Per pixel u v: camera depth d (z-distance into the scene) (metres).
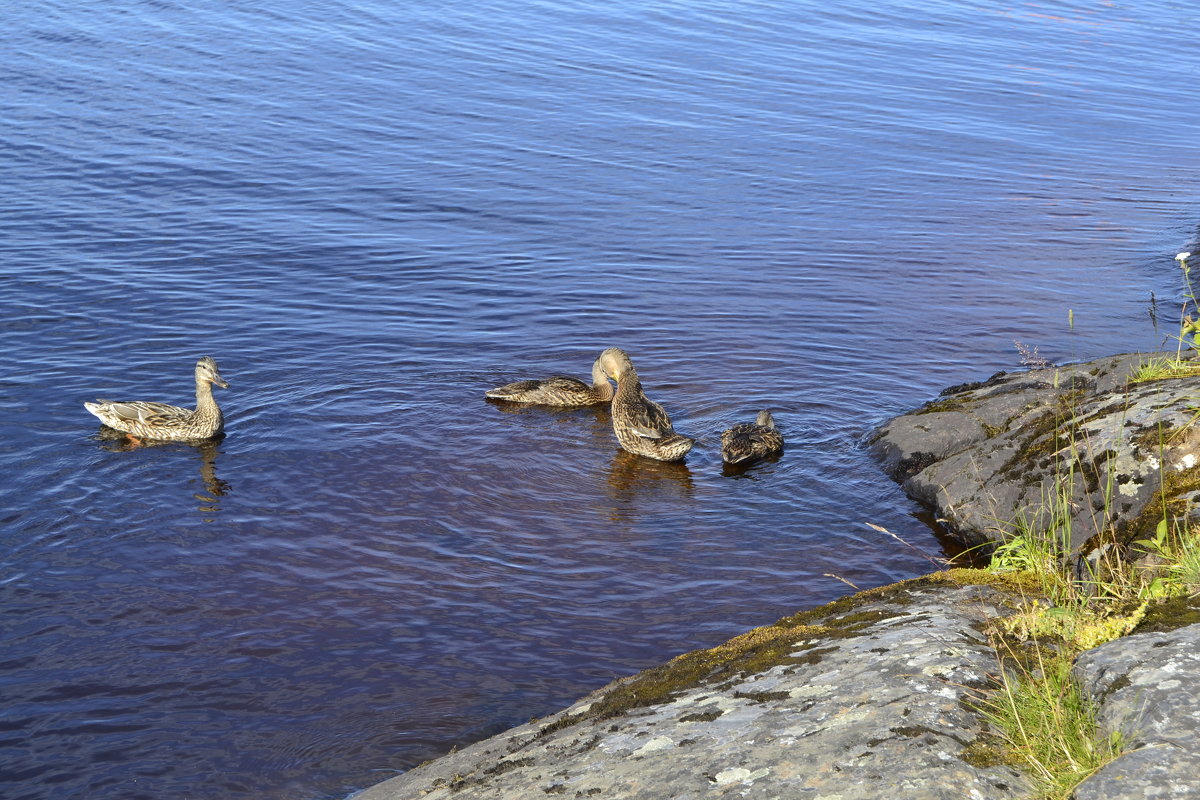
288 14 41.94
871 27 44.09
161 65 34.31
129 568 11.26
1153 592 7.27
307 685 9.47
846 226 23.70
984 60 39.84
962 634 7.20
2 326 17.14
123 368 16.06
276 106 30.78
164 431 13.98
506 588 11.08
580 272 20.58
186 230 21.80
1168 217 24.83
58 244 20.69
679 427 15.01
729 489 13.35
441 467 13.68
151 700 9.24
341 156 26.94
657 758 6.30
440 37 39.41
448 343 17.41
